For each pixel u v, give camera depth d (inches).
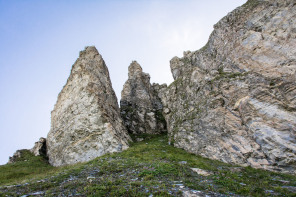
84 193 444.5
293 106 801.6
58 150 1381.6
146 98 2129.7
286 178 653.9
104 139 1224.2
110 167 709.3
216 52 1362.0
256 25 1110.4
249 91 952.3
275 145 783.1
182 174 599.2
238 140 910.4
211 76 1240.2
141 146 1229.1
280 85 869.2
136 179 537.6
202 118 1146.0
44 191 516.4
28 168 1163.3
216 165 837.8
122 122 1673.2
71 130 1358.3
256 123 867.4
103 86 1630.2
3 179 908.0
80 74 1628.9
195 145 1122.0
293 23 958.4
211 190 465.7
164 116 1932.8
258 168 791.1
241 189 485.1
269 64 951.6
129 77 2433.6
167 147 1243.8
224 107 1039.6
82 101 1440.7
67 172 723.4
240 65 1090.7
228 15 1352.1
